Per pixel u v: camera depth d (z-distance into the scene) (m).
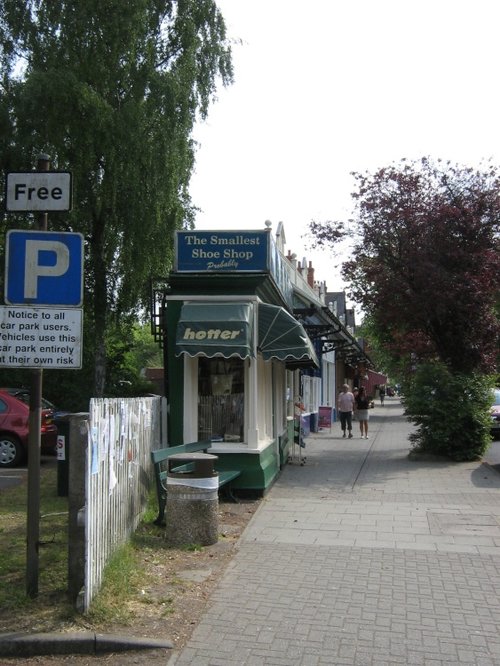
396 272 15.77
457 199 15.52
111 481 6.26
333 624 5.25
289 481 12.06
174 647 4.80
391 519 8.87
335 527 8.42
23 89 14.75
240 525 8.50
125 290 16.61
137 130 15.36
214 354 9.70
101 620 5.09
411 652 4.76
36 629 4.90
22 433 14.16
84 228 16.20
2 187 15.17
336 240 16.23
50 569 6.22
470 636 5.04
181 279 10.64
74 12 15.41
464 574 6.53
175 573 6.44
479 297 15.21
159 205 15.70
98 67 15.47
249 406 10.53
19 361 5.58
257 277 10.53
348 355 33.53
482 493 10.73
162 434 10.34
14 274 5.61
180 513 7.43
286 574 6.48
